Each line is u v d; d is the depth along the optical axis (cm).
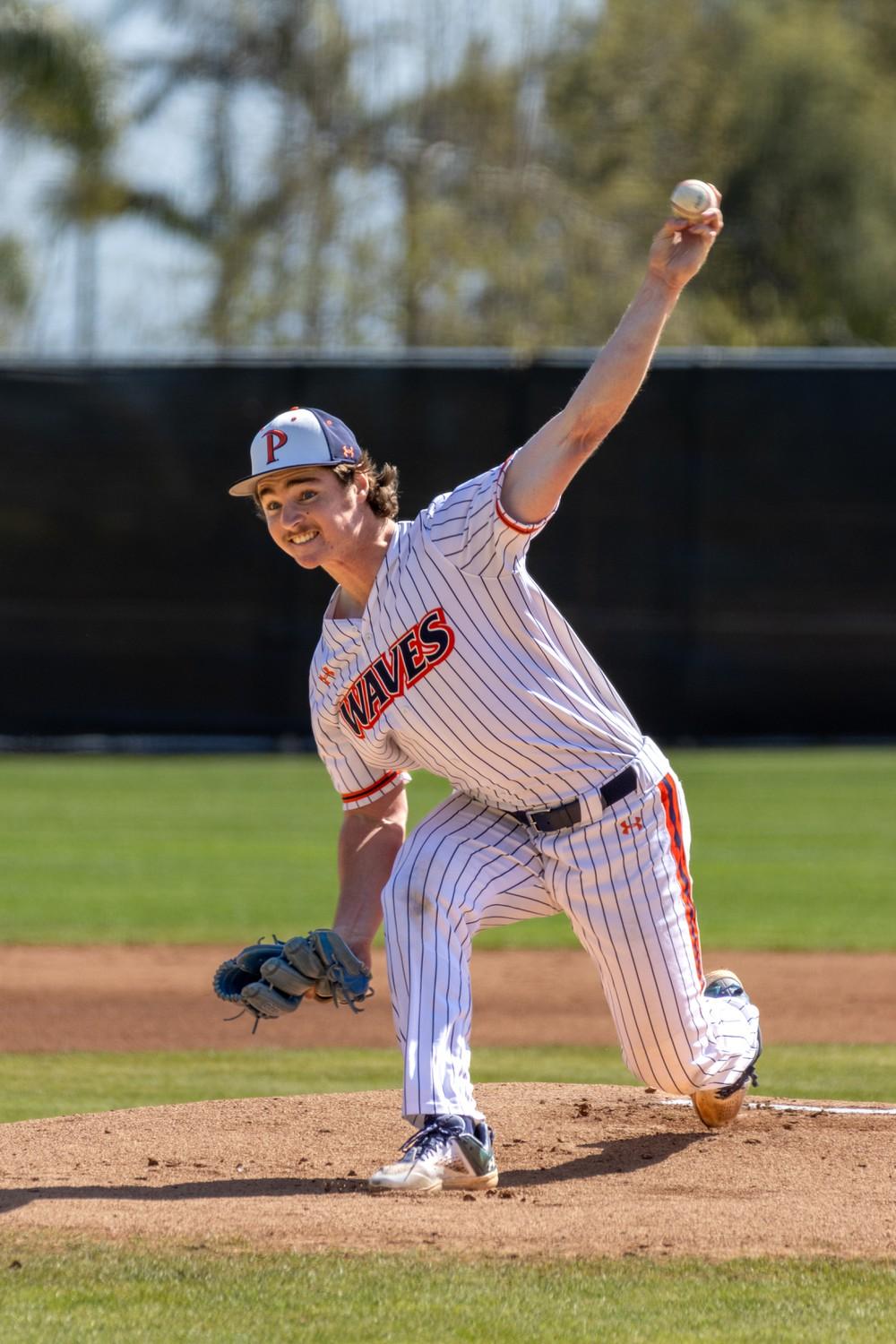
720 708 4984
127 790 4434
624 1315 955
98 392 5000
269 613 5016
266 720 5044
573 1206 1183
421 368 4966
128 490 5006
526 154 8894
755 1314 959
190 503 5003
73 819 4000
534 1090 1642
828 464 4972
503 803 1249
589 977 2562
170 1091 1805
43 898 3062
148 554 5006
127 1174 1299
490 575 1168
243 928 2806
